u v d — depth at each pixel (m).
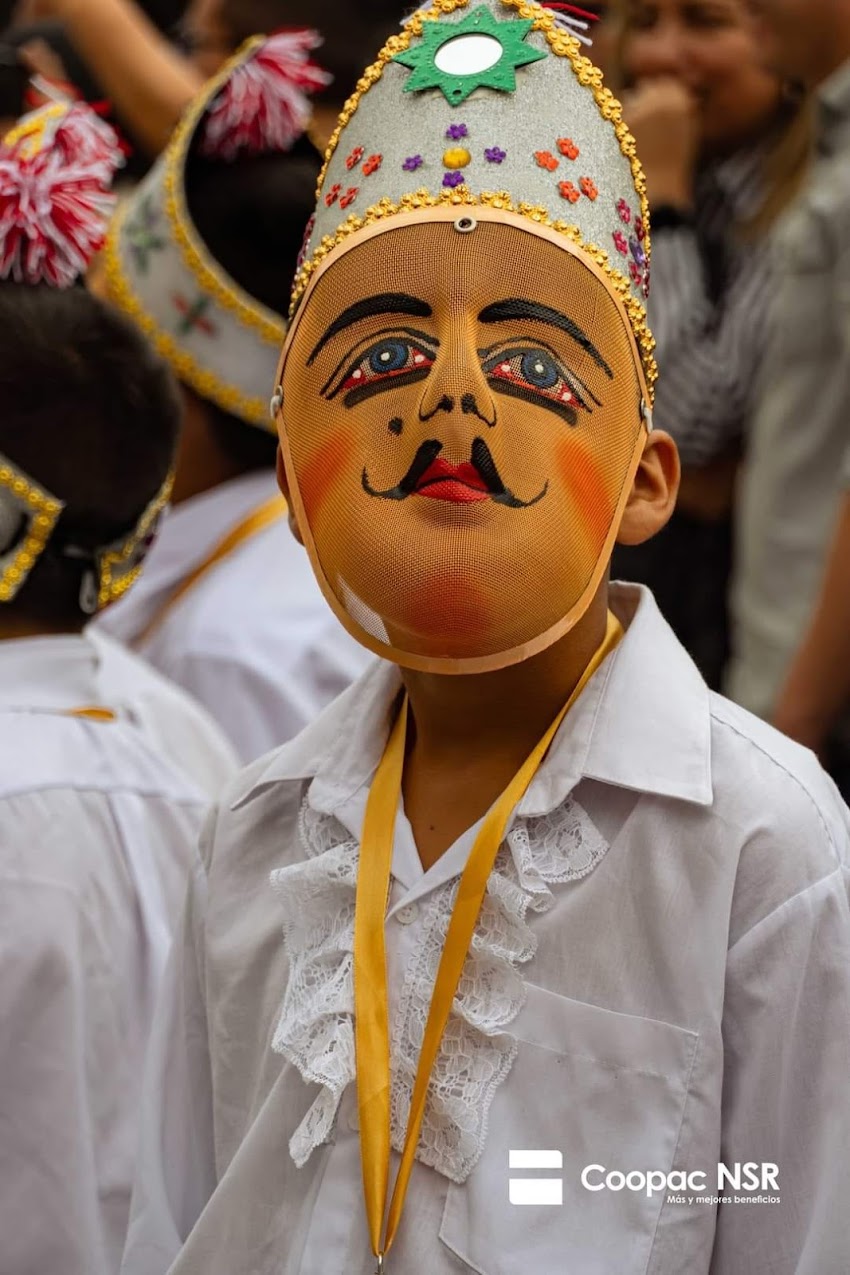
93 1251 2.23
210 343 3.25
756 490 3.71
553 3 1.91
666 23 4.11
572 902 1.75
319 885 1.86
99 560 2.49
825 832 1.76
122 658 2.75
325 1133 1.76
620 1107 1.71
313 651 3.17
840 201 3.48
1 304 2.42
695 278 3.94
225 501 3.33
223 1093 1.96
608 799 1.79
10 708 2.43
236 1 4.13
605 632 1.90
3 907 2.29
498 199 1.71
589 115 1.79
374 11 3.87
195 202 3.24
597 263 1.74
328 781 1.93
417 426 1.67
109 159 2.62
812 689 3.30
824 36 3.72
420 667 1.72
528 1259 1.68
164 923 2.40
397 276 1.71
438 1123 1.74
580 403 1.72
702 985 1.71
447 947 1.74
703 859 1.74
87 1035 2.30
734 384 3.95
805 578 3.62
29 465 2.39
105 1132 2.30
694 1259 1.68
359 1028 1.75
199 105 3.26
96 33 4.25
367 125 1.80
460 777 1.86
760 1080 1.72
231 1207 1.85
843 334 3.48
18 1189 2.22
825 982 1.72
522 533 1.67
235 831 2.04
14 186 2.45
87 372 2.41
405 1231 1.72
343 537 1.70
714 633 4.04
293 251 3.22
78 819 2.38
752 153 4.13
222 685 3.11
